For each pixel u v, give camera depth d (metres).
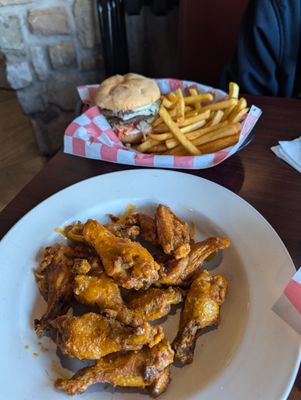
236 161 0.38
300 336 0.22
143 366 0.21
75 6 0.68
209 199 0.32
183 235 0.29
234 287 0.27
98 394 0.22
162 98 0.46
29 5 0.66
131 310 0.24
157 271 0.26
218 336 0.25
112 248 0.26
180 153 0.40
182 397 0.21
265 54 0.52
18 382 0.22
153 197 0.33
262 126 0.42
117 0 0.68
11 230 0.30
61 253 0.28
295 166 0.37
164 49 0.87
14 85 0.77
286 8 0.49
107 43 0.70
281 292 0.25
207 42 0.71
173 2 0.77
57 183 0.36
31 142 0.95
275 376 0.20
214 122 0.41
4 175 0.85
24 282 0.27
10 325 0.25
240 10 0.65
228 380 0.21
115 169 0.38
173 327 0.25
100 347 0.22
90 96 0.48
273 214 0.32
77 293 0.25
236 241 0.29
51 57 0.73
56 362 0.23
